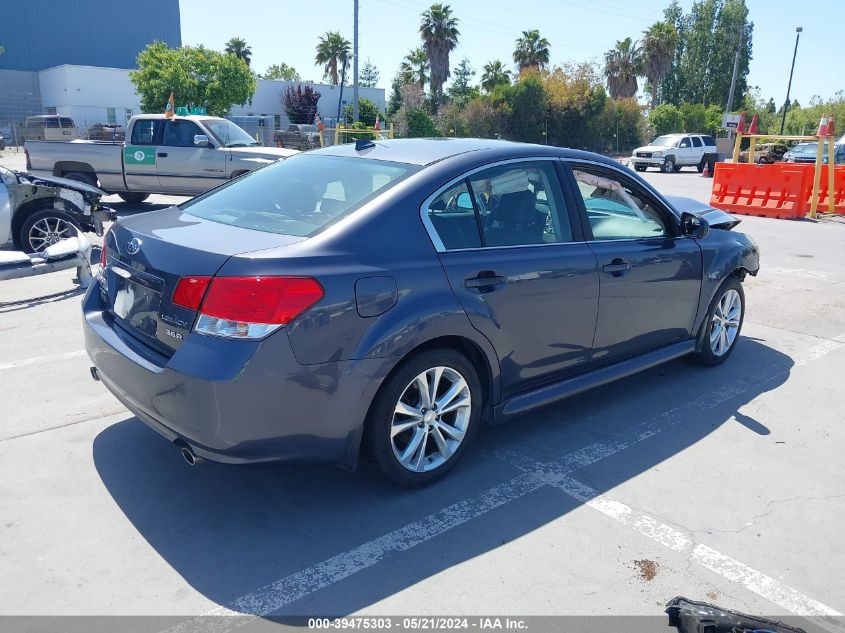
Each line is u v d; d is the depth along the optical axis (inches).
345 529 127.1
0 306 260.2
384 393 127.4
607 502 139.0
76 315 251.1
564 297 154.5
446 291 132.3
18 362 203.3
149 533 123.9
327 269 118.6
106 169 514.6
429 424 137.9
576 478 148.0
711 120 2389.3
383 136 1075.9
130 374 124.1
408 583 113.1
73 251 278.2
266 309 112.2
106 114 1946.4
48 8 2498.8
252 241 123.3
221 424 112.7
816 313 289.3
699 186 942.4
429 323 128.4
